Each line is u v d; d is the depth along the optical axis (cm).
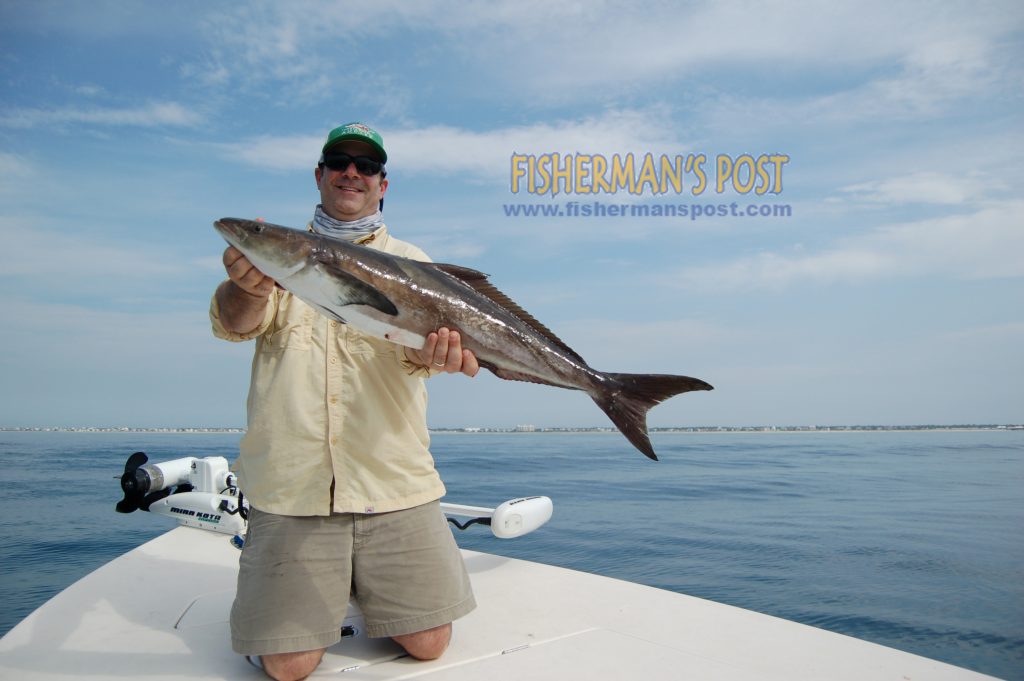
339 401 296
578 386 331
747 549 870
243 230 260
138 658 295
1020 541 945
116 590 380
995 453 3716
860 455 3453
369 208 340
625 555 829
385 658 301
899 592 657
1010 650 491
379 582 297
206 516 498
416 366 306
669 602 377
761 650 306
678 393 328
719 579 710
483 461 2645
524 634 328
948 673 282
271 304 294
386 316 286
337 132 324
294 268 268
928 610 597
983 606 610
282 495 286
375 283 286
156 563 429
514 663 293
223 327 286
